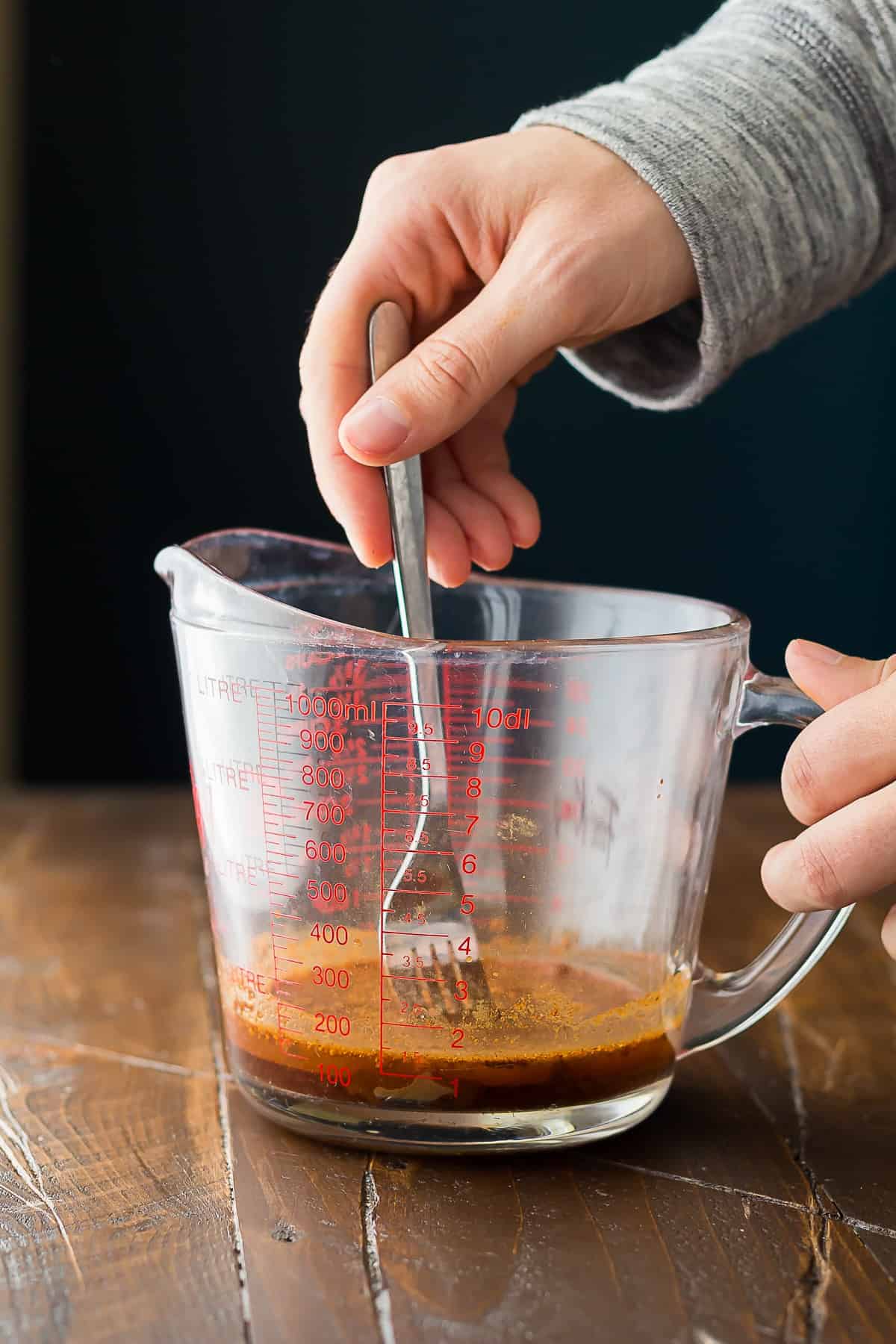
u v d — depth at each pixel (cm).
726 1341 45
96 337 189
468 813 52
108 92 184
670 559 203
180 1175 56
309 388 68
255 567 66
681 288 70
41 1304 46
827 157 70
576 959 53
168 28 184
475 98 191
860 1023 74
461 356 61
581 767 52
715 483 201
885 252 76
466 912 52
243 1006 57
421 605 63
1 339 187
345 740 52
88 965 81
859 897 55
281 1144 58
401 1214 52
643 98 68
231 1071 61
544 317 63
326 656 52
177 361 191
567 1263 49
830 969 82
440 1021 53
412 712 51
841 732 54
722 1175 56
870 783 54
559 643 51
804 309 75
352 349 67
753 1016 60
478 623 70
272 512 196
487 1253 50
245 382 193
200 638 56
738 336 71
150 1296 47
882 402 199
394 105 190
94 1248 50
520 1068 53
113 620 197
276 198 189
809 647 57
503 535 75
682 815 55
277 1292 47
